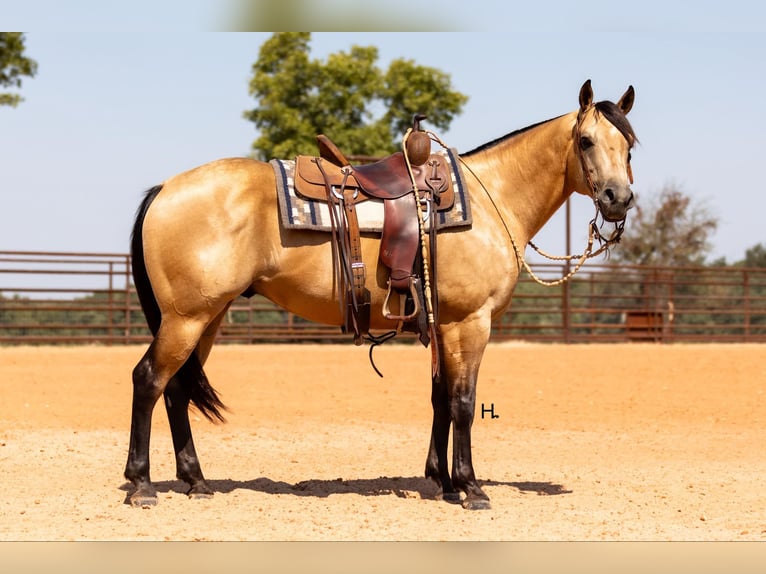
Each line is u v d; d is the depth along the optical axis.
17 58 25.47
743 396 13.20
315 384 14.23
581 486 7.27
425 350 20.34
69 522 5.82
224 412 11.45
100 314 23.98
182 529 5.64
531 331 29.02
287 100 31.72
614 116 6.37
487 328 6.42
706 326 24.75
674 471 7.94
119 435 9.66
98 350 19.00
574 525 5.88
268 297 6.44
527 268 6.66
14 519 5.88
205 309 6.06
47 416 10.88
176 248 6.00
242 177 6.14
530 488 7.18
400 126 32.28
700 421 11.09
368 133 30.94
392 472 7.91
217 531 5.61
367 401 12.62
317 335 22.81
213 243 6.00
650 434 10.11
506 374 15.52
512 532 5.67
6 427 9.98
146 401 6.17
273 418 11.10
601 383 14.52
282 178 6.21
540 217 6.79
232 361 17.31
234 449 8.98
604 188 6.29
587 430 10.40
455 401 6.38
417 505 6.46
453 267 6.29
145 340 21.02
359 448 9.14
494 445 9.38
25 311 23.98
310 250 6.20
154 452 8.77
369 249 6.25
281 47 31.50
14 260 19.72
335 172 6.33
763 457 8.71
